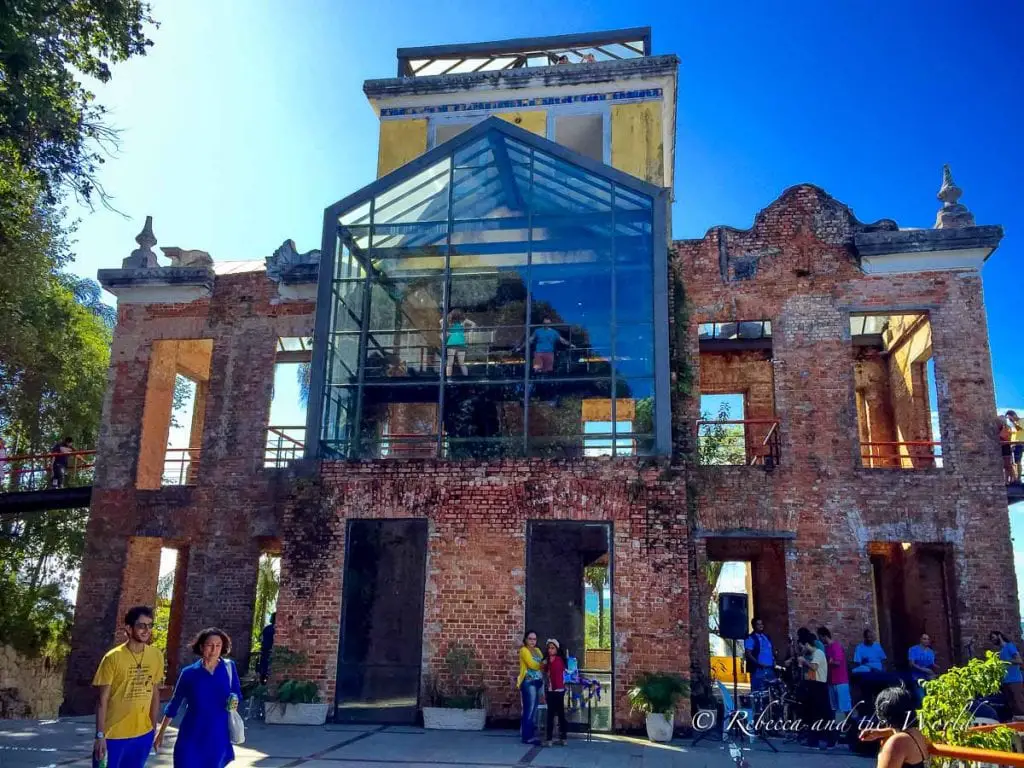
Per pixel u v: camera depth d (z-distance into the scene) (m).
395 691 13.16
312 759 9.98
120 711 6.27
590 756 10.61
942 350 15.91
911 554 17.56
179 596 20.53
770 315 16.73
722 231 17.31
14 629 22.11
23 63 13.58
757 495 15.80
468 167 15.50
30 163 15.48
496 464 13.66
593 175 14.96
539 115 19.66
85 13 14.64
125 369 19.12
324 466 14.11
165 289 19.34
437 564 13.41
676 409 15.54
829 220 17.03
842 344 16.31
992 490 15.11
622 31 20.20
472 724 12.51
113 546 18.00
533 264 14.93
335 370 14.91
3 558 23.52
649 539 12.95
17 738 11.54
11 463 24.61
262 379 18.48
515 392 14.44
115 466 18.47
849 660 14.78
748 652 14.08
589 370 14.24
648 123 19.19
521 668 11.91
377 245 15.45
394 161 19.94
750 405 20.84
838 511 15.50
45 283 22.64
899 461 19.92
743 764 10.10
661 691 12.01
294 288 18.81
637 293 14.40
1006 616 14.52
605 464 13.34
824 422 15.99
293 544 13.84
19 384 23.92
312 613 13.50
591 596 34.38
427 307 15.09
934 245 16.19
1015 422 16.69
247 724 12.89
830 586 15.20
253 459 18.00
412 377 14.78
